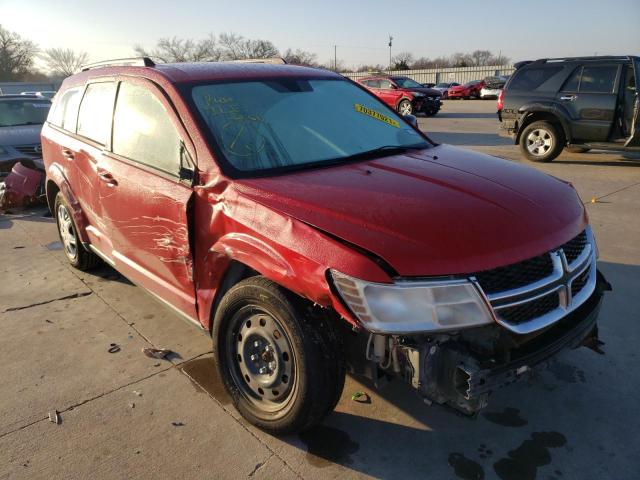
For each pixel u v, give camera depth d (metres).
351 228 2.42
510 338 2.34
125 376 3.52
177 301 3.41
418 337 2.34
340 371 2.59
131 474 2.67
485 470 2.65
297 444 2.85
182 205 3.10
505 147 13.01
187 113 3.20
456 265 2.28
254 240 2.67
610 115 9.64
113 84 4.04
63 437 2.94
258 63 4.14
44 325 4.25
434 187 2.81
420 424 2.99
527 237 2.47
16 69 73.38
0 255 6.00
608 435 2.88
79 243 5.06
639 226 6.30
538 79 10.56
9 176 7.99
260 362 2.87
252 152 3.12
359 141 3.58
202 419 3.07
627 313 4.15
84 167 4.29
